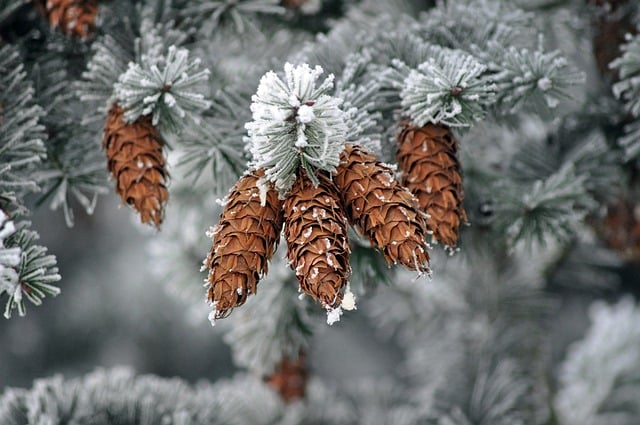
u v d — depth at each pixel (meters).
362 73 1.18
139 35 1.23
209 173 1.35
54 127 1.20
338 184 1.07
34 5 1.24
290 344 1.36
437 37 1.22
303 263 1.04
